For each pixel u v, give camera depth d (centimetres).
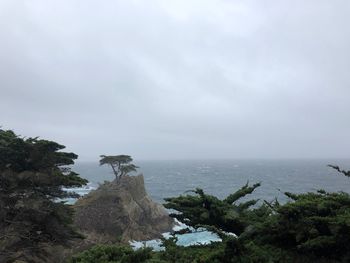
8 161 2475
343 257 1084
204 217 1339
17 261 2733
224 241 1196
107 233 5603
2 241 2433
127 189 6725
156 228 6606
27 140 2642
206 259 1119
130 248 1338
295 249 1181
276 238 1221
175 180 19612
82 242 4988
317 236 1115
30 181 2461
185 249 1295
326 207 1159
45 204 2466
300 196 1357
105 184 6844
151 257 1250
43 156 2558
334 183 15612
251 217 1377
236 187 15325
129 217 5962
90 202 6006
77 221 5588
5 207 2439
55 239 2552
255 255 1138
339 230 1034
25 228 2389
